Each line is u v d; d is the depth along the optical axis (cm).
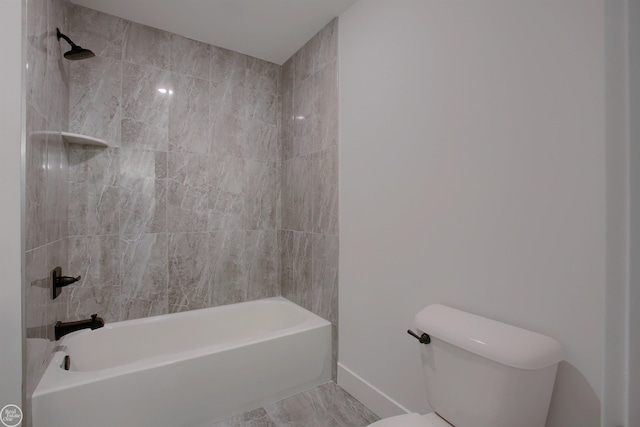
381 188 166
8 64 104
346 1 183
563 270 97
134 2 185
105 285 197
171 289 219
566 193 97
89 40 190
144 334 201
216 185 236
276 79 263
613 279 30
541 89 102
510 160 110
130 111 203
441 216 135
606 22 31
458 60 128
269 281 261
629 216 29
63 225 172
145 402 142
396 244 157
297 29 213
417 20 146
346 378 191
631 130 29
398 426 108
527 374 90
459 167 127
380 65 167
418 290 145
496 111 115
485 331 103
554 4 99
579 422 94
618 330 30
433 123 138
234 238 244
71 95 185
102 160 195
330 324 203
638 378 28
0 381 105
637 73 29
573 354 95
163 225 215
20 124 105
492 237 116
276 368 180
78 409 128
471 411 102
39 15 125
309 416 167
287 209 255
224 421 162
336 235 200
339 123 197
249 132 250
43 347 134
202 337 221
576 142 94
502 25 113
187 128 223
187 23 206
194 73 226
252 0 183
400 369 154
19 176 105
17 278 106
